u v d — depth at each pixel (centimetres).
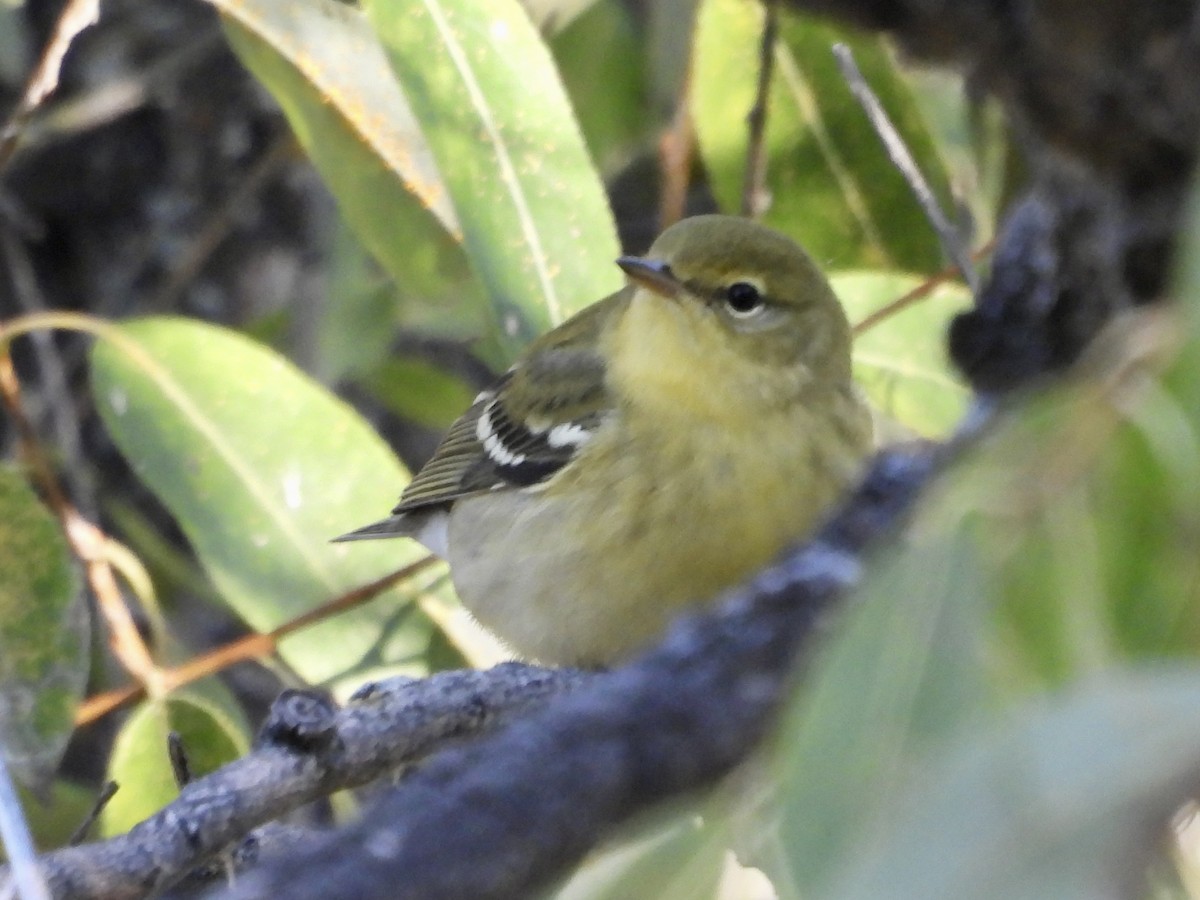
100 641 1134
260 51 970
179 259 1247
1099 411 339
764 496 826
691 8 1095
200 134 1250
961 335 586
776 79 1017
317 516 984
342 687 968
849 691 327
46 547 846
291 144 1158
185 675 920
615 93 1145
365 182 984
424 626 988
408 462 1319
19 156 1208
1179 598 330
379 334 1132
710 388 828
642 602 839
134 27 1236
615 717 351
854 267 1048
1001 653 328
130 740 886
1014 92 540
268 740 637
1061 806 264
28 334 1224
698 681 365
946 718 320
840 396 870
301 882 321
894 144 791
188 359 995
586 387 885
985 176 1025
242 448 987
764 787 376
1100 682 292
